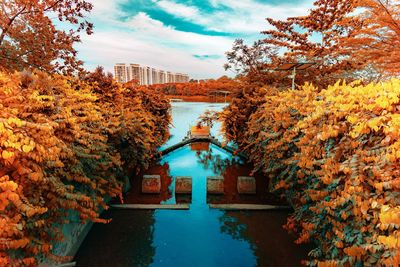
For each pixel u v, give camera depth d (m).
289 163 3.72
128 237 4.09
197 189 6.24
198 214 4.91
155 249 3.78
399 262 1.48
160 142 9.77
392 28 6.12
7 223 1.70
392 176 1.92
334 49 9.38
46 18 6.57
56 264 2.89
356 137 2.48
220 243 3.93
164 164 8.57
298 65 6.76
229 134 9.16
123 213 4.92
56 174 2.66
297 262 3.45
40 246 2.19
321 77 9.03
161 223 4.57
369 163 2.18
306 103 3.90
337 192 2.59
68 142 2.92
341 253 2.25
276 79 9.58
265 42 11.66
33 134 2.04
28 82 2.78
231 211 5.05
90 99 4.27
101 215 4.82
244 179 5.95
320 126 3.04
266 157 5.36
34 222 2.11
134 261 3.50
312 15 10.11
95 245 3.86
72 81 5.53
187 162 8.83
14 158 1.88
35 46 6.42
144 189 5.89
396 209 1.57
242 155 9.07
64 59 7.07
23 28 6.36
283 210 5.06
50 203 2.45
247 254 3.66
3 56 5.96
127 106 7.34
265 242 3.96
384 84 2.43
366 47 6.82
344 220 2.35
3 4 6.00
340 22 8.20
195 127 12.85
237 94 9.19
